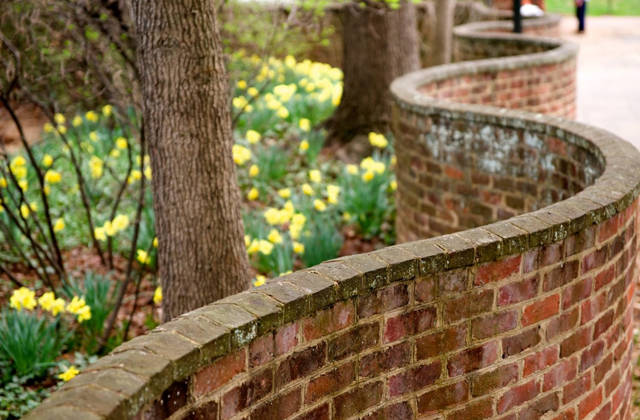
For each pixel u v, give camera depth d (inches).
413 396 114.3
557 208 129.6
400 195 273.9
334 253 270.4
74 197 308.3
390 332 109.8
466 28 522.0
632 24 848.9
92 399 78.3
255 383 95.7
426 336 113.4
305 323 100.3
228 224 181.3
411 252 111.3
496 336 120.6
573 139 197.2
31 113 399.2
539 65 335.0
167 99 172.4
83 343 220.8
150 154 179.5
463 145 236.8
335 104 433.7
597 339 137.6
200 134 174.6
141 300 249.8
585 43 701.9
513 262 119.0
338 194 337.7
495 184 229.6
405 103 256.2
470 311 116.7
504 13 614.2
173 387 86.3
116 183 321.1
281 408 99.5
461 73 314.7
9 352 193.3
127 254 277.0
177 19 168.4
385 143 338.3
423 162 253.3
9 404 186.4
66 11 231.8
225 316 93.9
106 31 232.5
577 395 135.9
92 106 352.8
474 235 117.6
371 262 107.7
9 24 259.6
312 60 570.3
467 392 119.7
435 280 112.2
